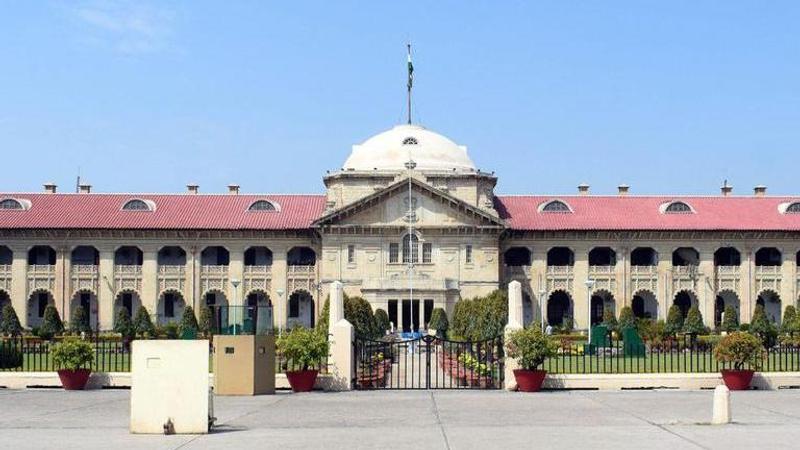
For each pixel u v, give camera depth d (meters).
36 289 107.81
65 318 107.50
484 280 106.75
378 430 28.84
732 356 42.84
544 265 110.62
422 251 107.31
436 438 26.98
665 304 110.44
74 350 43.56
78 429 29.42
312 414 33.38
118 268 108.69
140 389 28.33
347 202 110.62
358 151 118.56
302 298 112.50
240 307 42.12
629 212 113.19
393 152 115.00
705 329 98.62
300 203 114.06
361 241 107.06
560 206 113.69
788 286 111.25
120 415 33.34
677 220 111.75
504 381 44.12
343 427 29.69
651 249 114.00
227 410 34.91
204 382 28.33
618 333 83.50
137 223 108.38
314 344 42.47
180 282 109.06
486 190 111.75
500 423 30.50
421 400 38.34
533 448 25.03
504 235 109.62
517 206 113.94
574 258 111.06
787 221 112.19
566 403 36.88
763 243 111.38
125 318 94.69
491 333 70.50
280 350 43.09
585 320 110.50
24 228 106.62
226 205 113.00
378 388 44.69
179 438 27.27
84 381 43.78
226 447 25.48
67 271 107.88
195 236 108.75
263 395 41.06
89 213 109.81
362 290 105.56
